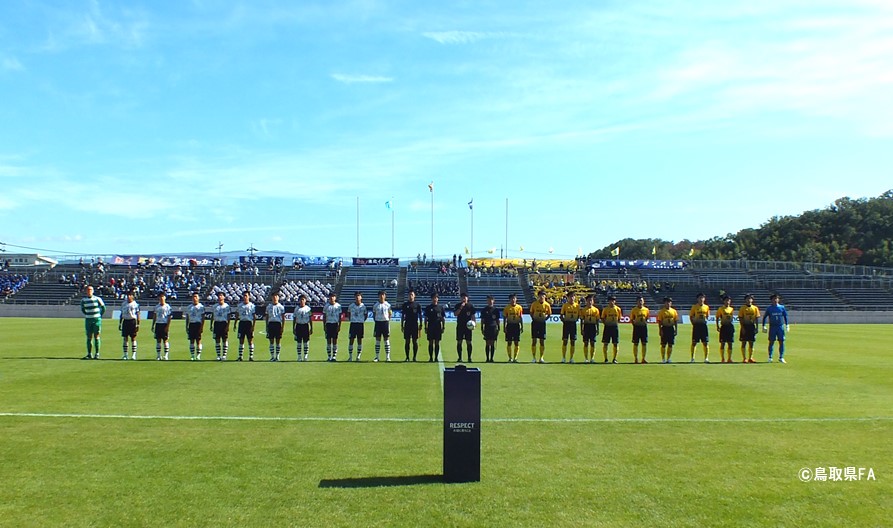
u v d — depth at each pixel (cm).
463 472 846
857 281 7231
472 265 7938
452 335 3812
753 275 7619
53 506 752
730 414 1291
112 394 1496
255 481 841
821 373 1988
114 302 6512
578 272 7681
